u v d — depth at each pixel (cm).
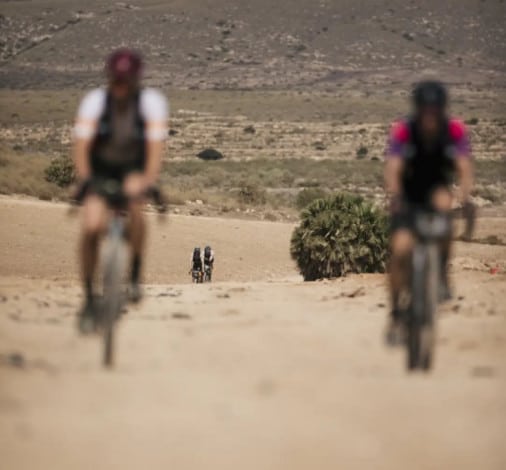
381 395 1956
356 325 3438
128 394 1938
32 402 1831
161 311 4088
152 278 11131
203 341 2955
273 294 5222
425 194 2459
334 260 9194
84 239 2484
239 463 1452
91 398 1888
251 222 15875
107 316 2369
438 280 2477
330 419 1736
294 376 2216
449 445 1580
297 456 1493
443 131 2395
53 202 17125
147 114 2422
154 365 2412
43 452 1488
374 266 9250
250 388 2027
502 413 1805
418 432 1655
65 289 5091
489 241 15512
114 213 2469
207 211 18462
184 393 1961
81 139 2430
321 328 3325
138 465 1435
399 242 2417
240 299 4856
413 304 2341
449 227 2400
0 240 12219
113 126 2428
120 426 1658
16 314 3569
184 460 1464
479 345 2884
